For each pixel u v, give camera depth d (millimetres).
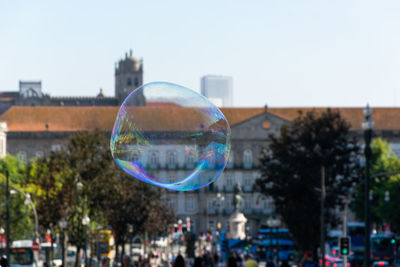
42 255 140250
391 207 160500
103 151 104062
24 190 136000
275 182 107812
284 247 145250
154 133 38688
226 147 39125
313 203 106250
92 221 120500
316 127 108625
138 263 87938
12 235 135500
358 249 126625
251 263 52688
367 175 56594
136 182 119375
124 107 38969
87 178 101188
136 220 119125
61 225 100312
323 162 106938
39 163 106188
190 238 141375
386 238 106188
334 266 105625
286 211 107312
